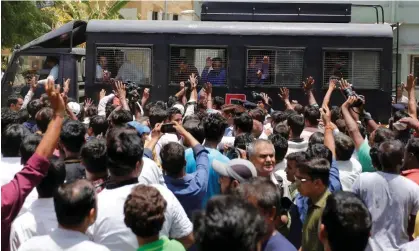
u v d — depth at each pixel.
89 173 4.59
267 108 11.23
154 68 12.06
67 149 5.19
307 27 12.00
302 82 11.95
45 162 3.97
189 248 4.58
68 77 12.11
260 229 2.80
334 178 5.04
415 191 5.02
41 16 22.83
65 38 12.59
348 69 11.93
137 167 4.36
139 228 3.61
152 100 12.05
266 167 5.03
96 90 12.09
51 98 4.04
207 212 2.73
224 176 4.51
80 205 3.59
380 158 5.09
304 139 7.09
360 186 5.09
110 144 4.29
